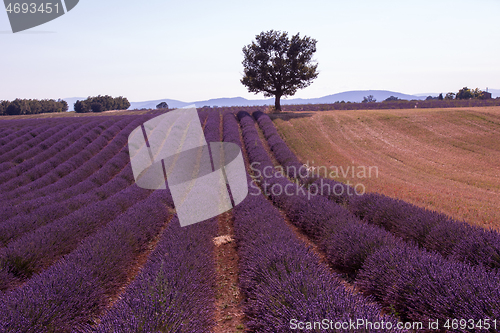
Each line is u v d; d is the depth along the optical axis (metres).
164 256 4.89
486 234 4.98
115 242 5.97
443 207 9.41
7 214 10.05
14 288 5.20
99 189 12.62
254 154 17.81
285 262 4.32
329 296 3.08
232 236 7.87
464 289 3.34
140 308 3.03
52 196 12.41
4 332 3.09
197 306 3.63
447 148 22.05
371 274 4.53
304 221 7.91
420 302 3.55
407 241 6.27
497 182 14.05
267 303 3.49
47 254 6.34
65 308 3.68
